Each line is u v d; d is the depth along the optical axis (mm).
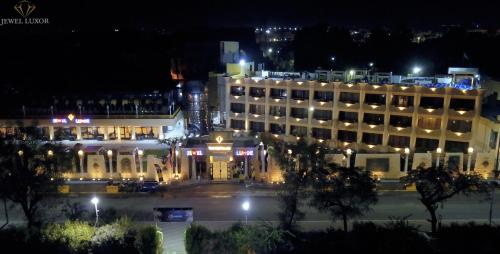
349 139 80312
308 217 55812
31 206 52000
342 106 79938
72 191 65875
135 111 84812
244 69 93312
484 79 82500
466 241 41875
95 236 43562
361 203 51469
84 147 79125
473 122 71125
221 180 69688
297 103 83000
